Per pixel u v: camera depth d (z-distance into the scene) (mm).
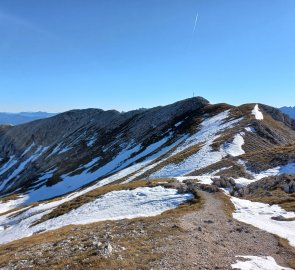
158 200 47125
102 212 47156
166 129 148875
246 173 60250
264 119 108750
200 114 141875
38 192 136750
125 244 23688
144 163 101938
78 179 138625
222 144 83188
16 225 61438
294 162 60031
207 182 54125
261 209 39656
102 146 174125
